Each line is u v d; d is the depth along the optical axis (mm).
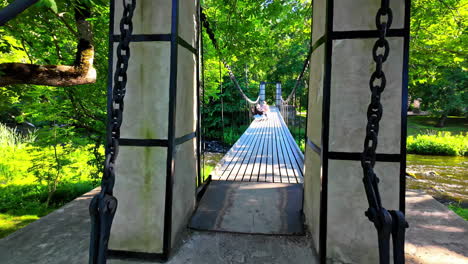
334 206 1328
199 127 2285
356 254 1316
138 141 1441
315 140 1544
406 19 1219
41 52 3262
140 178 1447
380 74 726
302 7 4234
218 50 3609
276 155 4758
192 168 1944
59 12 2326
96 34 3201
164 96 1425
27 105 3680
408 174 7289
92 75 2188
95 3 2221
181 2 1537
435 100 19797
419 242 1644
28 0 656
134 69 1428
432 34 4105
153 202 1442
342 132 1309
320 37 1480
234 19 3812
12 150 7242
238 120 16938
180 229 1658
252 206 2127
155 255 1430
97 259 673
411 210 2184
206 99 10883
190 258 1447
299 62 25344
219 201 2232
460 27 3789
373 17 1255
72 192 4352
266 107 14836
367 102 1278
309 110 1796
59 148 4438
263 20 3807
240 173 3324
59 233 1749
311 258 1444
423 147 11078
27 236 1705
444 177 7262
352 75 1286
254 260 1427
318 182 1438
